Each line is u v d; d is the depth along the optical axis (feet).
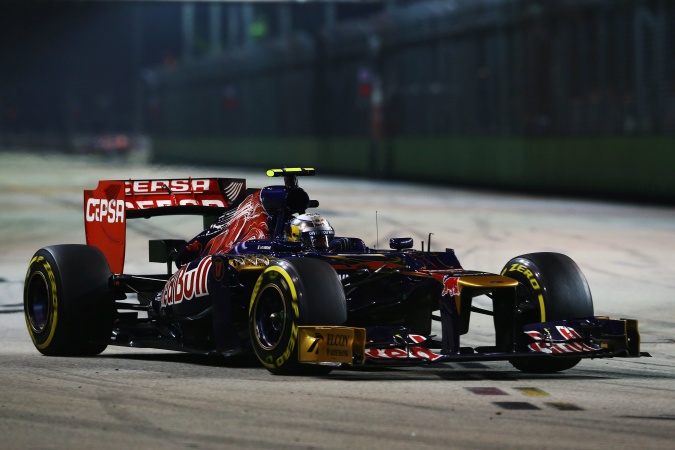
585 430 72.90
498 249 223.30
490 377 94.43
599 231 266.57
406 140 588.09
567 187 449.06
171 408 79.00
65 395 84.28
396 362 86.38
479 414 77.56
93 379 92.12
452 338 90.33
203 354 100.12
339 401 81.71
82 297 106.32
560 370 98.73
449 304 90.63
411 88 591.37
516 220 300.81
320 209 341.82
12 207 350.64
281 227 102.99
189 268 103.14
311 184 533.55
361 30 630.74
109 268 108.99
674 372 99.45
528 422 75.15
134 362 103.35
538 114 477.77
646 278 180.04
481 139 515.50
